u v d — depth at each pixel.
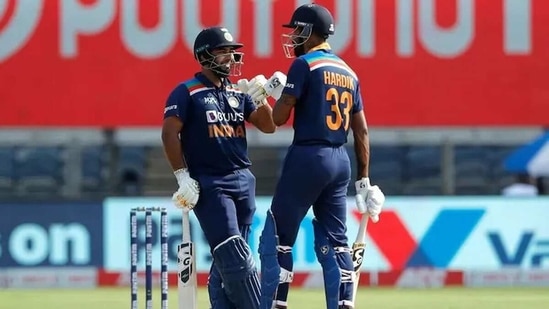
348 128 23.23
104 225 42.31
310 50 23.41
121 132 52.50
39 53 43.75
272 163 53.16
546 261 42.97
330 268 23.06
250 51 43.91
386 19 44.50
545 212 43.00
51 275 42.06
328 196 23.19
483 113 44.91
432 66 44.69
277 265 22.80
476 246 42.91
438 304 34.75
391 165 56.53
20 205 42.19
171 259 41.53
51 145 53.88
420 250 42.66
